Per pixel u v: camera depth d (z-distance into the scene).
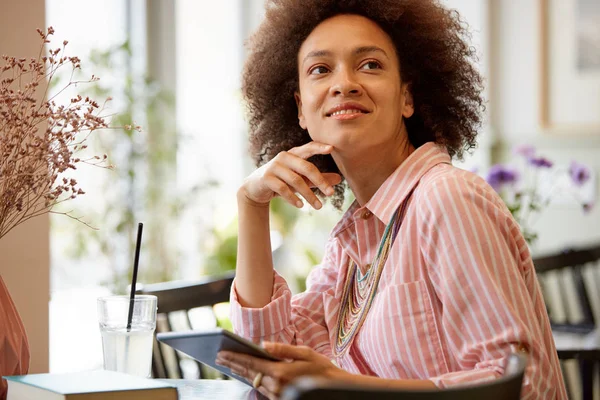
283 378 1.24
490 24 4.78
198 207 4.16
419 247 1.43
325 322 1.76
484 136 4.75
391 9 1.60
